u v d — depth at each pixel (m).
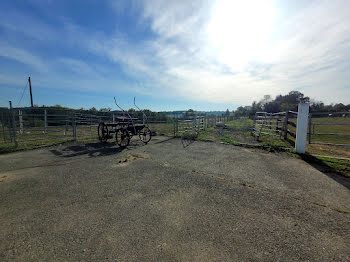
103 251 1.78
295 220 2.31
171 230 2.10
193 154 5.87
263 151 6.20
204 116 14.03
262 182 3.55
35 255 1.74
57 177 3.84
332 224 2.23
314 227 2.17
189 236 2.00
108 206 2.66
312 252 1.78
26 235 2.03
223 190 3.19
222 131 12.73
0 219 2.34
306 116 5.50
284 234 2.04
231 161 5.04
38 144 7.40
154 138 9.54
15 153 6.02
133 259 1.68
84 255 1.73
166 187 3.32
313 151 5.96
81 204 2.72
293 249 1.81
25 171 4.21
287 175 3.93
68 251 1.79
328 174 3.99
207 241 1.92
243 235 2.02
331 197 2.93
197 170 4.27
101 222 2.26
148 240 1.94
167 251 1.78
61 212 2.50
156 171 4.22
